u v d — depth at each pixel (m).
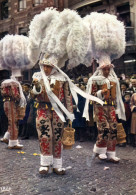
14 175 3.46
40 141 3.47
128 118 5.88
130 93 6.33
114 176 3.41
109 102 4.19
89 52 4.38
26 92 7.17
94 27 4.25
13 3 19.33
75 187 2.98
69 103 3.60
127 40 13.74
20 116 5.43
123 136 4.29
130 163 4.14
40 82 3.51
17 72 5.49
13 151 5.17
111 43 4.23
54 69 3.56
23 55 5.24
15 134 5.40
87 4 15.66
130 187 2.96
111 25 4.28
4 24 20.00
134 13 14.02
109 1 14.87
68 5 16.98
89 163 4.12
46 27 3.68
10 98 5.34
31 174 3.51
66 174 3.51
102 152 4.20
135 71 13.23
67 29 3.51
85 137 6.93
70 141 3.51
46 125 3.45
